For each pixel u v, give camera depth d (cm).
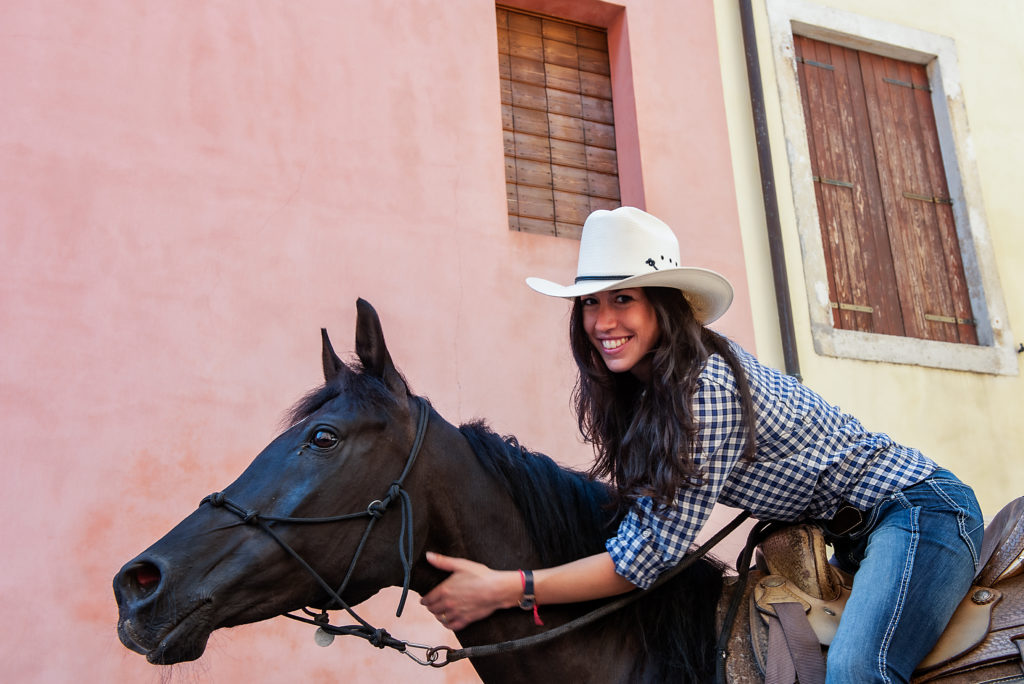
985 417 704
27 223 497
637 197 666
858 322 705
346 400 260
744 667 261
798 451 271
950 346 712
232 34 575
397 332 557
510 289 594
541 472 285
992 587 268
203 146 546
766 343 655
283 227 549
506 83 677
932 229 761
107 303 498
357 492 250
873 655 241
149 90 544
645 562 261
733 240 668
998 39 834
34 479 458
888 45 782
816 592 271
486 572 261
